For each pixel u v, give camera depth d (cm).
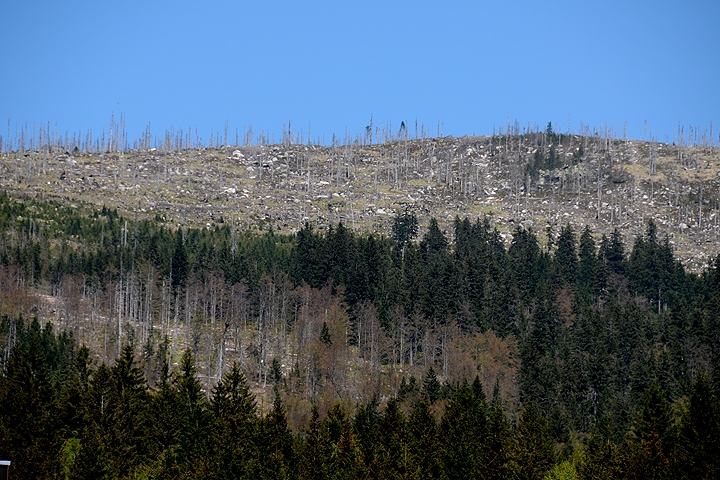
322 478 14225
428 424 16288
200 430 15312
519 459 14838
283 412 15912
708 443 15262
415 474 13988
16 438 14400
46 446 14250
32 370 16588
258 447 14688
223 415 15950
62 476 13862
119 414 15488
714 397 16150
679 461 15150
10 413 15088
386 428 15925
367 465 14462
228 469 13975
